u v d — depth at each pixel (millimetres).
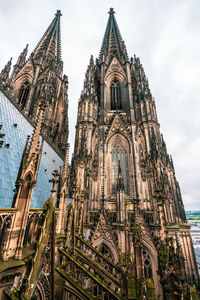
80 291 15516
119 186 45406
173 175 51469
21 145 26453
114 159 57656
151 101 63812
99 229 40438
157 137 57531
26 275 9977
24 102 70188
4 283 9102
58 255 18094
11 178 18656
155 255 36344
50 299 13227
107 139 60344
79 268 17562
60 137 71562
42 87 66500
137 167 53375
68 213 22969
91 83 70500
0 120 23656
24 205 11680
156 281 34281
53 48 99812
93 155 55781
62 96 82750
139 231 18719
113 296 15633
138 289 15625
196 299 19594
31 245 12516
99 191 50562
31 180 12445
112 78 78750
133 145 56969
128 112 66938
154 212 42969
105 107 68500
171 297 11062
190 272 36906
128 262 18531
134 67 86000
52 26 112625
